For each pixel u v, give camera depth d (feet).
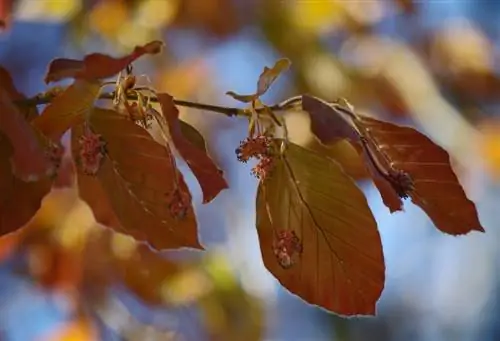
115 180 2.53
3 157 2.51
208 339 4.55
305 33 4.74
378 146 2.54
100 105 2.63
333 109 2.50
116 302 4.54
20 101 2.51
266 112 2.54
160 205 2.54
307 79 4.62
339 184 2.54
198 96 4.69
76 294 4.50
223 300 4.55
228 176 4.77
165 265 4.48
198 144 2.52
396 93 4.76
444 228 2.56
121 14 4.49
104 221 2.61
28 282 4.57
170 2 4.54
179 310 4.55
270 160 2.54
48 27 4.63
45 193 2.55
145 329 4.54
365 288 2.54
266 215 2.54
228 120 4.75
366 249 2.53
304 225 2.54
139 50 2.41
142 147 2.52
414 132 2.53
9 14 2.95
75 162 2.51
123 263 4.44
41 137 2.47
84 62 2.42
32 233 4.38
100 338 4.53
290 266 2.53
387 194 2.49
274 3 4.73
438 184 2.54
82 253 4.42
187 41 4.68
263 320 4.65
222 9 4.66
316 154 2.54
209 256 4.58
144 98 2.51
